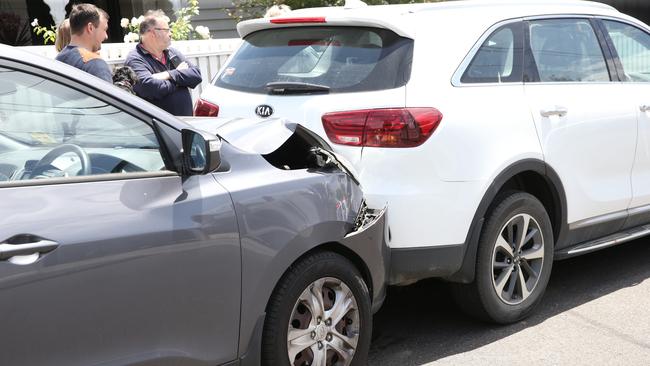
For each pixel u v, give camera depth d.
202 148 2.88
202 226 2.86
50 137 2.71
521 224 4.36
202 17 11.85
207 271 2.88
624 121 4.93
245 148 3.26
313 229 3.26
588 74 4.85
